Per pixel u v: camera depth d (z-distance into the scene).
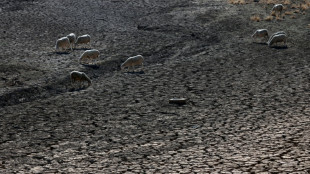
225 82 77.25
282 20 127.94
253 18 128.12
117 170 44.41
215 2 153.00
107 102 68.06
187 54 98.00
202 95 70.38
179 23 125.62
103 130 56.50
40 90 74.50
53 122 60.06
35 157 48.56
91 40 109.69
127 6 149.12
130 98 69.69
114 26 124.94
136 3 153.25
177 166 44.84
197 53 98.88
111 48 102.12
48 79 79.62
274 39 102.56
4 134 55.97
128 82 78.50
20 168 45.69
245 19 129.00
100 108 65.31
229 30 118.44
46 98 71.06
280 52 98.00
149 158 47.19
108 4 151.50
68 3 151.12
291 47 102.00
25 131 56.97
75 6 147.50
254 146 49.34
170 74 83.00
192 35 114.12
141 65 89.62
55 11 140.12
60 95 72.31
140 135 54.38
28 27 121.44
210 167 44.22
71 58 93.44
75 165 46.03
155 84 76.94
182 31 117.88
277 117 59.31
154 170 44.06
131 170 44.28
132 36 113.56
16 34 114.25
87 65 88.50
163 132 55.12
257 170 42.97
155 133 54.84
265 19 128.00
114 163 46.22
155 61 92.81
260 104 65.19
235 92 71.44
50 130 57.06
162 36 113.31
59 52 98.38
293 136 52.00
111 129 56.78
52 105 67.44
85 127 57.84
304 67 85.94
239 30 118.44
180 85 76.00
